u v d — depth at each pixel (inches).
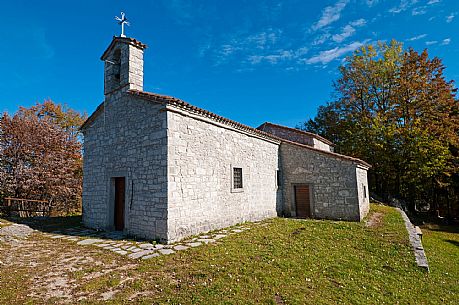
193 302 155.7
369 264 247.0
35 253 255.9
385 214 543.8
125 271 204.8
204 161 360.2
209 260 228.4
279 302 163.2
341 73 1043.3
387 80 936.9
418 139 772.0
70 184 698.8
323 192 503.2
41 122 692.7
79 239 317.4
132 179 343.3
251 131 471.8
